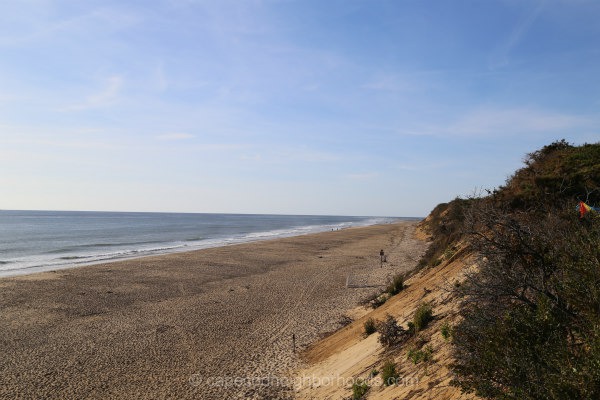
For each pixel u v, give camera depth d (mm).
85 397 10891
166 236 77812
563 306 4180
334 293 23031
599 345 3242
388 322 9859
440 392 5688
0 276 30906
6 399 10914
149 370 12539
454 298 8766
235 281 28094
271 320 17828
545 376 3428
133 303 21797
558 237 5078
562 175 11305
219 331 16406
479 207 5562
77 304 21547
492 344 4070
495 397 3932
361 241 60531
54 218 170125
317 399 8945
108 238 70438
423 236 57344
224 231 98312
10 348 14812
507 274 4684
